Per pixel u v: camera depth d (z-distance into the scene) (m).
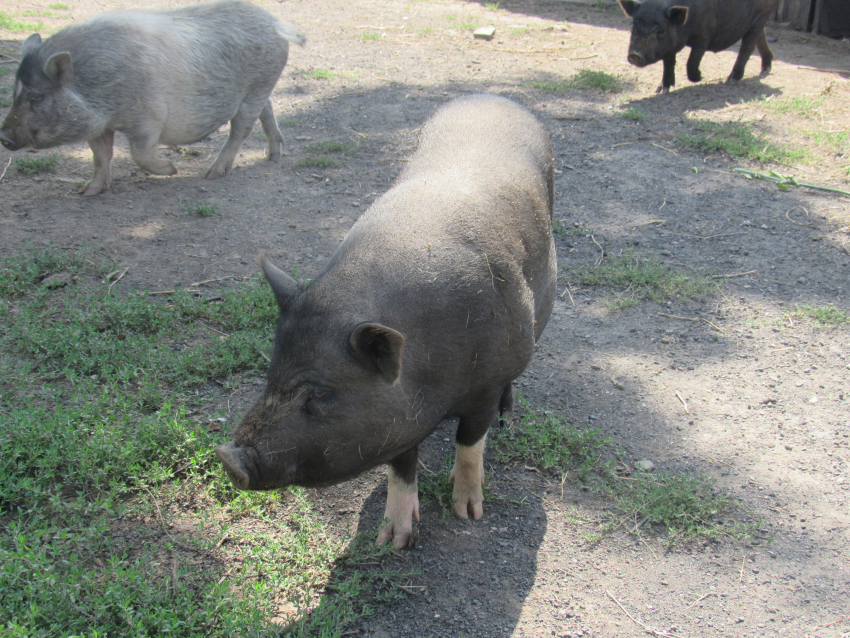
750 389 2.15
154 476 1.72
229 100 3.35
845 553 1.66
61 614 1.34
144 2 7.04
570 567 1.63
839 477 1.85
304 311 1.37
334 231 3.03
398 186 1.69
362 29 6.55
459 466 1.70
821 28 6.23
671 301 2.60
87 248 2.76
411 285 1.43
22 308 2.28
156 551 1.58
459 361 1.47
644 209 3.29
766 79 5.17
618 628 1.50
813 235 3.04
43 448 1.74
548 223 1.81
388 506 1.66
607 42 6.27
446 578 1.59
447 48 6.02
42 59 2.87
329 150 3.88
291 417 1.33
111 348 2.12
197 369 2.10
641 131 4.21
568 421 2.02
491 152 1.78
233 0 3.41
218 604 1.39
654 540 1.70
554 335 2.40
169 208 3.16
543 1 7.75
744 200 3.36
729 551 1.67
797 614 1.53
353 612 1.49
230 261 2.75
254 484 1.31
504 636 1.47
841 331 2.39
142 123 3.11
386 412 1.39
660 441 1.97
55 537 1.52
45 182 3.35
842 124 4.20
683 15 4.51
